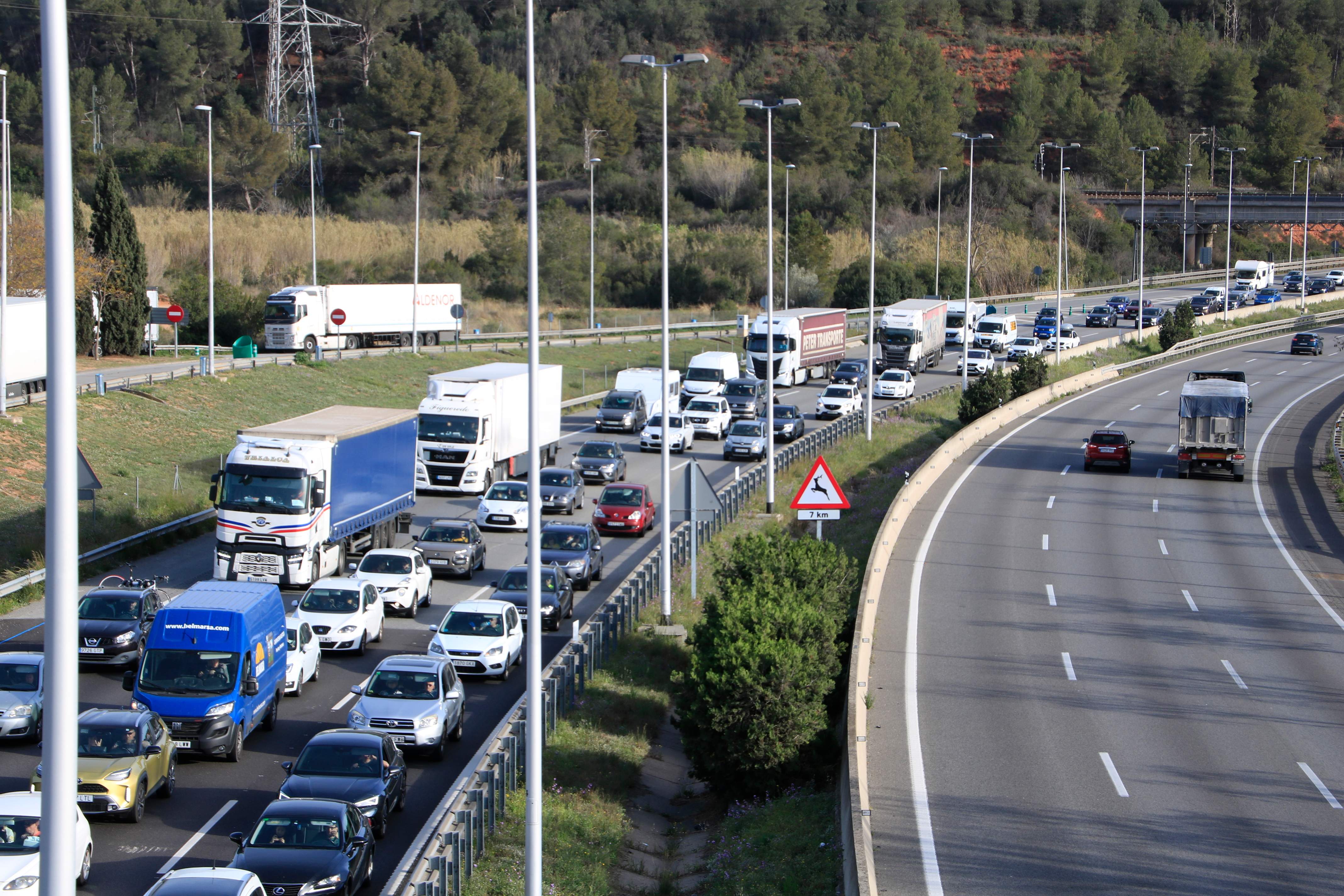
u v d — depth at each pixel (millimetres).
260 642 65188
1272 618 87125
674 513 125688
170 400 146875
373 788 53031
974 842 50281
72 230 25469
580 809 57281
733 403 174625
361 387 177750
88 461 119250
